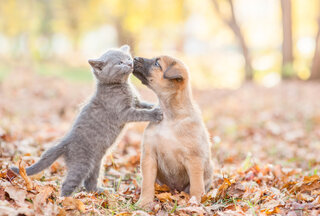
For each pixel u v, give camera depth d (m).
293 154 9.59
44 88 19.78
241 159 9.06
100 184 6.25
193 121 5.44
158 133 5.45
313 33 34.56
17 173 5.18
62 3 43.84
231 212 4.80
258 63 39.00
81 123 5.88
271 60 38.94
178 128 5.37
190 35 50.94
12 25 41.66
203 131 5.57
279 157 9.53
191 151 5.32
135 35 37.84
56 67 35.50
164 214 4.90
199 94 22.50
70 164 5.68
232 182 5.75
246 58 30.89
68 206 4.70
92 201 5.05
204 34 47.53
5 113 12.43
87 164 5.77
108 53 6.41
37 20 42.97
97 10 41.94
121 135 6.34
